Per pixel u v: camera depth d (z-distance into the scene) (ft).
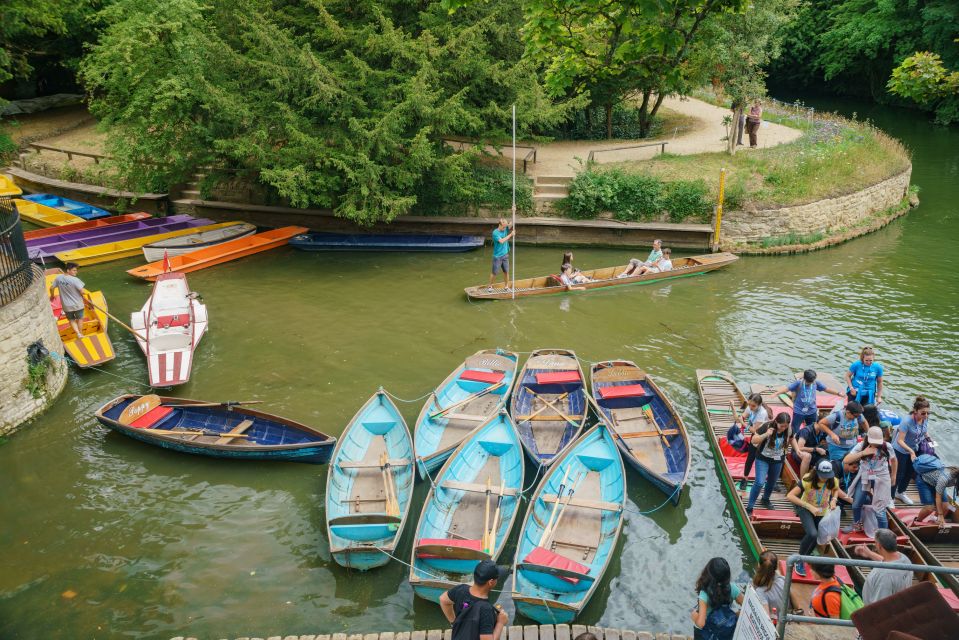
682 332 51.52
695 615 20.71
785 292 58.80
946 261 65.26
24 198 84.84
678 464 35.27
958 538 29.71
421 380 44.70
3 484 34.47
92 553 30.07
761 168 72.33
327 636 24.40
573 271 61.26
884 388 42.96
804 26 158.71
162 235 69.87
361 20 69.41
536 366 44.98
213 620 26.63
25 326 39.17
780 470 31.04
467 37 64.44
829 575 23.65
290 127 60.54
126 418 37.40
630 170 73.72
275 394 42.86
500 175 73.36
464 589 18.70
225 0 66.08
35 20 88.22
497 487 32.17
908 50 130.41
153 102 66.59
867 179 75.66
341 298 57.93
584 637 19.54
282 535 31.19
